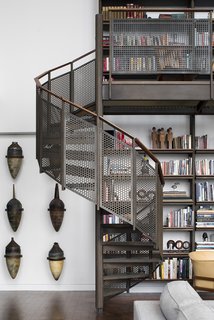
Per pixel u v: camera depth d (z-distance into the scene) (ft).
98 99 20.56
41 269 25.32
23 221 25.55
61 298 23.15
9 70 25.80
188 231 24.79
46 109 20.15
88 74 21.80
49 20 25.89
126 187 19.15
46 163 20.08
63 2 25.93
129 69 20.81
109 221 24.00
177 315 9.14
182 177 24.13
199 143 24.53
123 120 25.50
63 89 22.61
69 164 19.19
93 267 25.30
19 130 25.66
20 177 25.71
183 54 20.84
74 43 25.80
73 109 22.09
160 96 20.80
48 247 25.41
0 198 25.67
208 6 25.21
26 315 19.62
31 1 25.96
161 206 20.54
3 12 25.91
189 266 23.93
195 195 24.23
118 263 20.80
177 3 25.23
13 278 25.00
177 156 25.30
